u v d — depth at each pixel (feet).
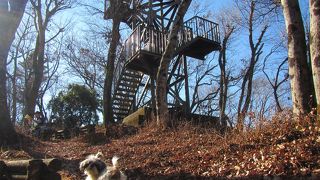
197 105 112.78
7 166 27.17
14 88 114.42
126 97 78.48
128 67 73.61
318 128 30.86
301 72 36.50
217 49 72.28
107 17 77.30
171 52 52.90
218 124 55.26
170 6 76.48
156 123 53.06
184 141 43.11
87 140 51.83
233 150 34.45
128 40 73.92
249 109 41.24
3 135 45.44
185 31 69.97
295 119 34.30
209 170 31.96
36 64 86.12
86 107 93.61
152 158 37.60
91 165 22.56
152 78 70.59
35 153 42.60
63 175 34.30
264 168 28.02
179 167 33.94
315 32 33.06
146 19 76.59
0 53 47.37
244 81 83.87
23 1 48.98
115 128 55.21
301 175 25.70
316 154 27.81
